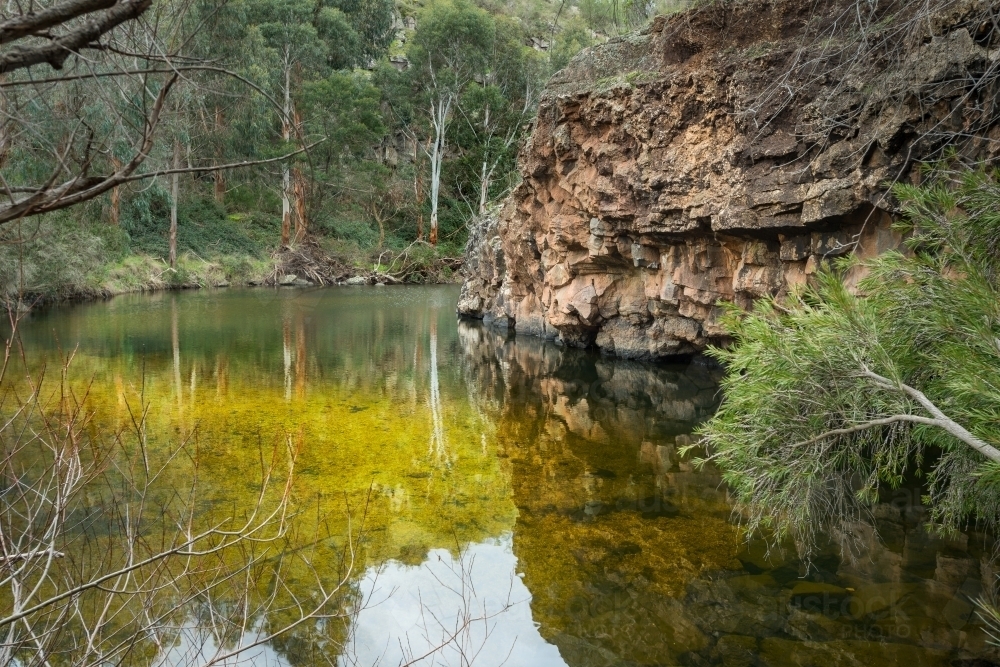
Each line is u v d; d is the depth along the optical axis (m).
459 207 40.78
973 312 3.69
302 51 29.92
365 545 5.34
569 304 14.80
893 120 7.32
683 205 11.02
